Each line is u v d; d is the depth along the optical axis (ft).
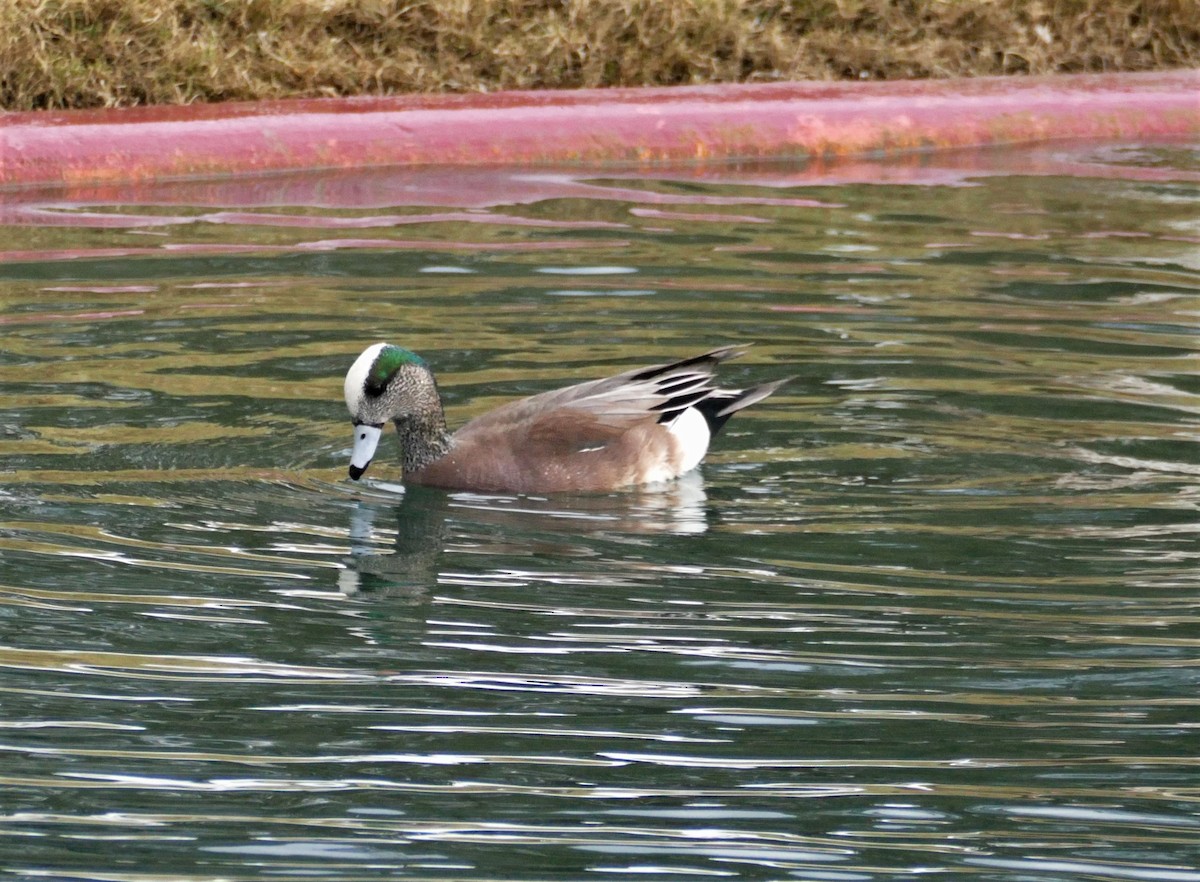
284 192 56.34
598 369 40.32
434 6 67.67
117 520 32.12
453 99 62.85
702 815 22.48
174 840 21.80
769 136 62.39
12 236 50.78
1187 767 23.62
